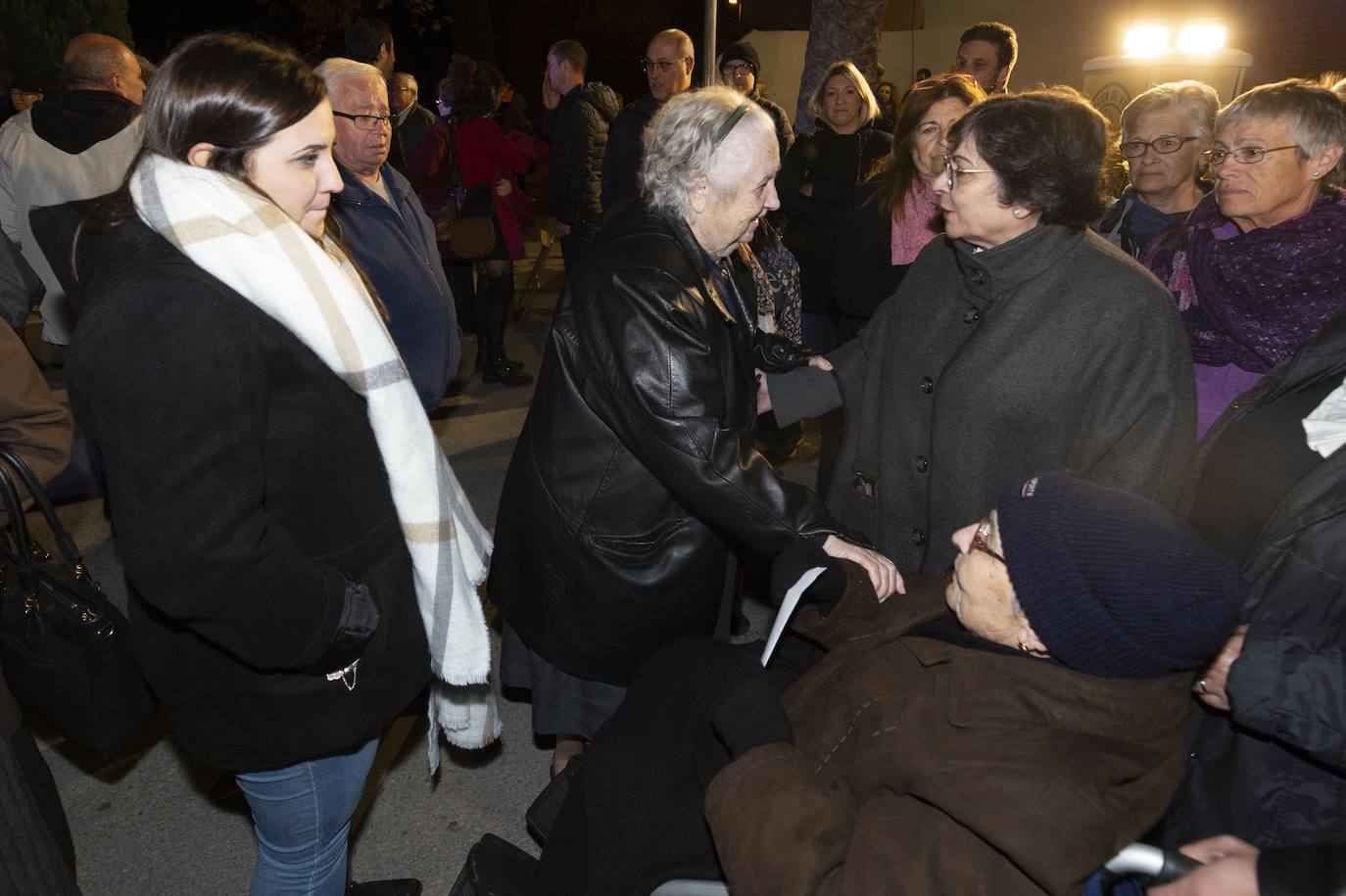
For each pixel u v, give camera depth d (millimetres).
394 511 1601
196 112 1335
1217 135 2232
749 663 1528
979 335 1941
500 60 26406
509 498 2211
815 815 1249
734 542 2213
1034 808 1125
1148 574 1138
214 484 1281
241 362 1304
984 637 1346
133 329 1242
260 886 1746
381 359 1479
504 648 2404
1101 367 1861
